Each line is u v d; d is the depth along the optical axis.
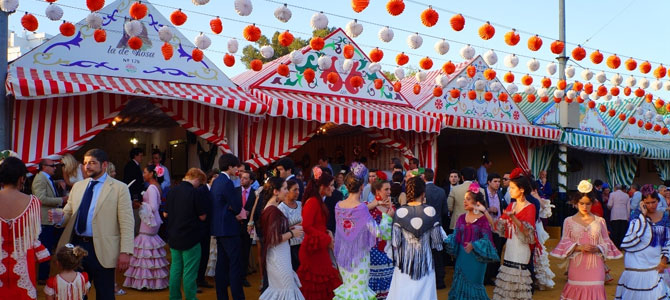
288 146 12.67
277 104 11.49
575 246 7.09
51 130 10.07
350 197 7.23
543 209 10.05
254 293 9.00
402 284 6.71
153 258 9.11
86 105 10.41
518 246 7.51
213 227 7.75
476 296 7.21
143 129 17.66
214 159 13.19
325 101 12.80
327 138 17.59
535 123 17.19
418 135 14.48
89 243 6.23
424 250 6.72
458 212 10.07
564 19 17.39
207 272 9.92
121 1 10.94
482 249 7.11
